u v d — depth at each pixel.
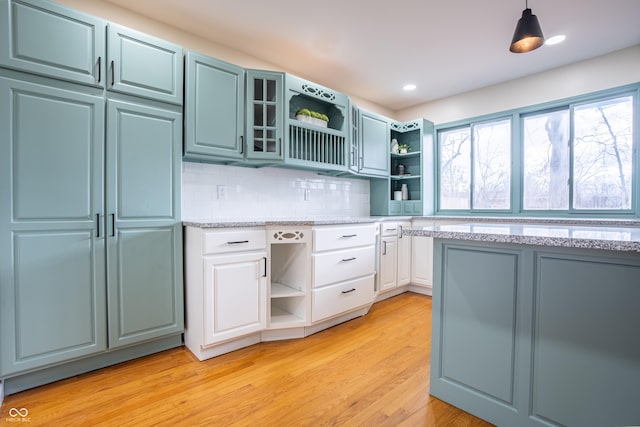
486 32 2.51
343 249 2.61
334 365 1.95
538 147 3.32
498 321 1.39
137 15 2.25
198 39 2.56
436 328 1.61
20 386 1.64
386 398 1.60
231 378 1.79
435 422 1.42
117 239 1.88
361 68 3.14
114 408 1.51
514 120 3.41
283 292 2.36
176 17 2.30
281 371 1.87
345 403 1.56
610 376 1.12
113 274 1.87
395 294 3.62
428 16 2.30
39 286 1.64
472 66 3.10
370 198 4.10
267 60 2.97
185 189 2.49
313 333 2.46
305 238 2.35
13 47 1.56
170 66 2.08
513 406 1.34
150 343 2.07
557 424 1.23
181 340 2.22
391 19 2.33
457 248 1.52
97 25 1.80
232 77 2.42
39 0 1.62
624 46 2.71
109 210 1.85
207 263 1.97
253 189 2.91
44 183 1.65
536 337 1.28
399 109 4.41
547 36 2.54
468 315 1.49
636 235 1.20
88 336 1.79
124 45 1.89
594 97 2.91
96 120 1.80
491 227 1.74
